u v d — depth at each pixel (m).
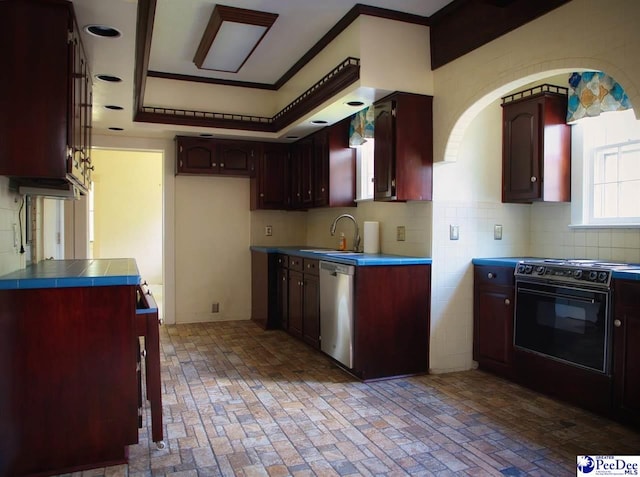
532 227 3.82
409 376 3.50
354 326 3.41
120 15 2.20
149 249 8.93
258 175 5.36
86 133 2.77
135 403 2.22
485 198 3.67
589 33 2.42
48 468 2.12
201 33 3.77
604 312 2.64
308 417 2.74
